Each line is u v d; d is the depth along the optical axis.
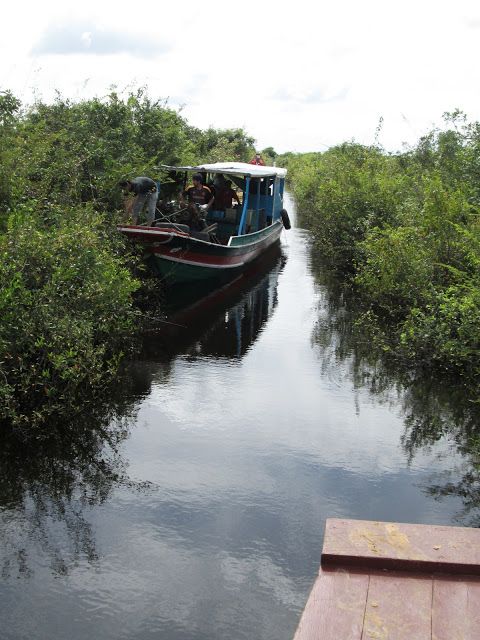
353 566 3.68
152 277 10.88
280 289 13.32
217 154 26.69
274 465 6.11
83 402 7.18
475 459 6.39
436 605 3.37
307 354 9.25
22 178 9.00
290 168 45.62
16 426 6.46
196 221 12.10
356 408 7.48
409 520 5.31
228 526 5.13
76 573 4.55
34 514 5.25
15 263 7.05
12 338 6.67
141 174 11.61
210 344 9.51
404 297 10.21
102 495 5.52
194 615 4.19
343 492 5.70
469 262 9.53
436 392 8.03
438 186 10.98
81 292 7.65
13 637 3.97
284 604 4.31
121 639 3.98
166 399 7.46
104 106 12.73
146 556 4.76
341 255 15.55
